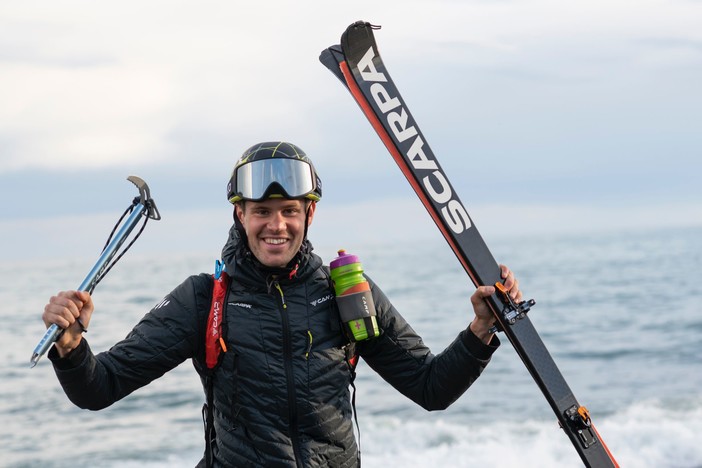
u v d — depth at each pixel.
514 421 15.88
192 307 3.68
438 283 52.44
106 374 3.52
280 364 3.58
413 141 4.39
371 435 15.02
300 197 3.60
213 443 3.75
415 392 4.00
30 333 33.72
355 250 129.88
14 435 16.39
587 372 21.42
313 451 3.58
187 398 18.97
